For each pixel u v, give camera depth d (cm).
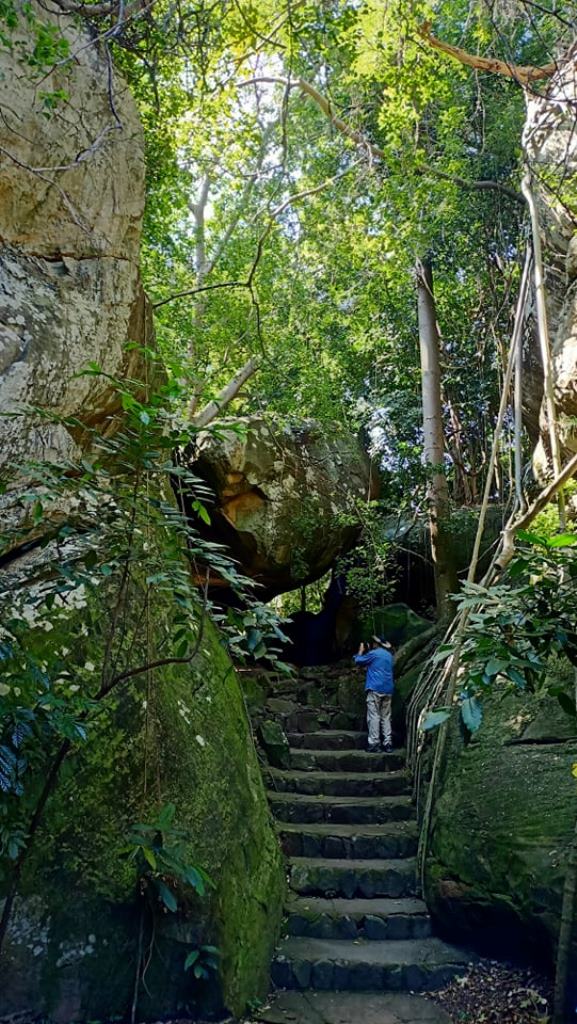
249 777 453
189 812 364
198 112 587
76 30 408
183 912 337
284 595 1267
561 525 423
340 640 918
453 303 889
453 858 427
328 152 757
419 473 862
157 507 286
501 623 252
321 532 826
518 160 649
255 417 821
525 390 656
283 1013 358
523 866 382
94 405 397
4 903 288
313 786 595
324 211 738
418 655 758
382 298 863
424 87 579
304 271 878
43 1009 288
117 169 423
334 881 471
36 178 371
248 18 490
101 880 316
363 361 942
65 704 268
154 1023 319
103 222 414
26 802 302
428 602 909
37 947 292
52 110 377
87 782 325
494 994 369
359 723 757
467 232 751
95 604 368
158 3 480
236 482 764
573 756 409
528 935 377
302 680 837
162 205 712
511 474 701
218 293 906
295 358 895
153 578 264
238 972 354
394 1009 364
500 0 542
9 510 334
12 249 368
